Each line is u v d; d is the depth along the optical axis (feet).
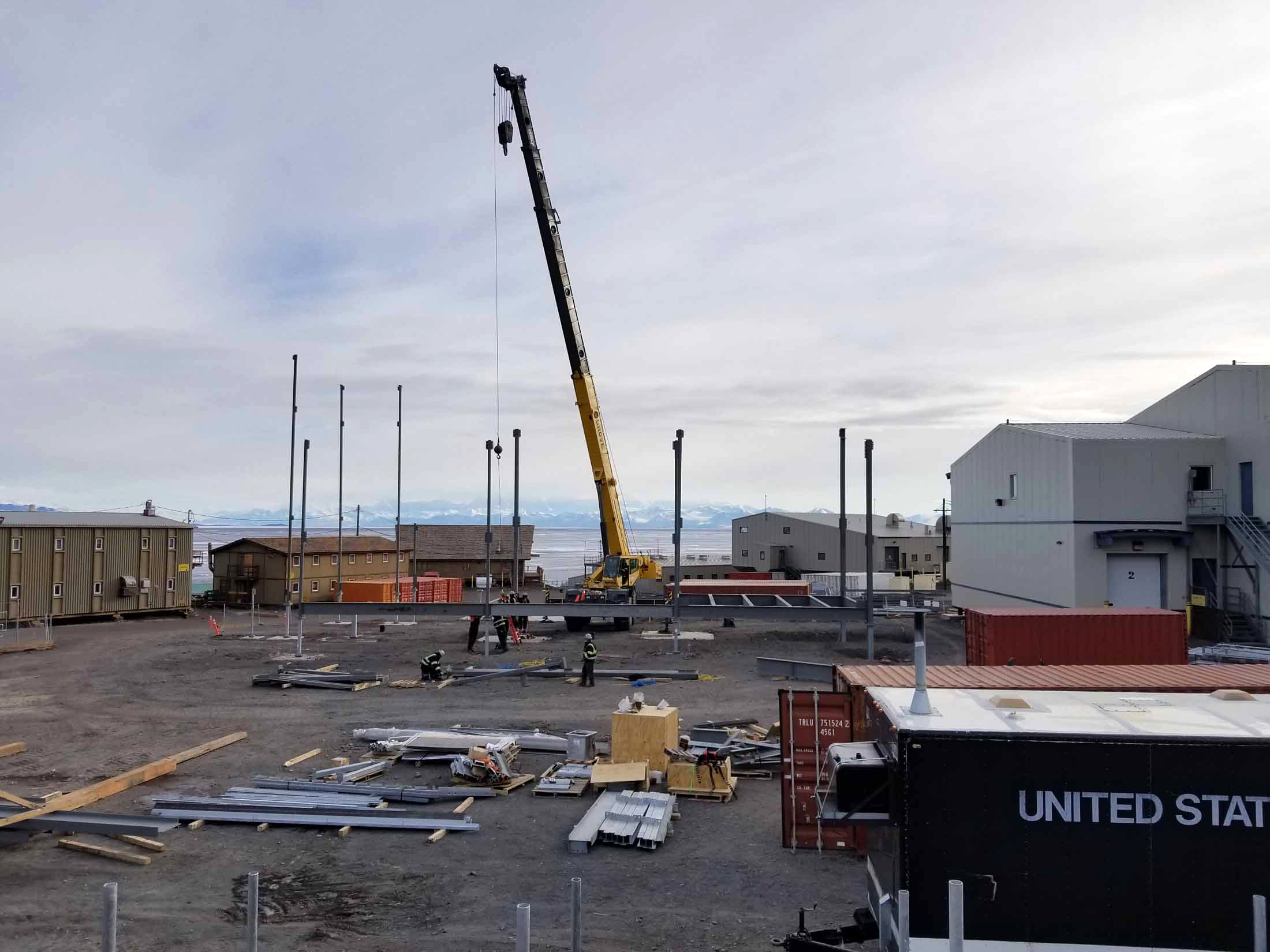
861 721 44.78
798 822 46.73
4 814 48.70
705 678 97.40
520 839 48.24
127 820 47.62
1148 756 25.03
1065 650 83.66
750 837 48.65
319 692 90.84
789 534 250.16
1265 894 24.58
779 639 129.49
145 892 40.63
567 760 63.16
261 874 43.11
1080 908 24.98
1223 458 120.37
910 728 25.99
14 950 34.42
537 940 36.01
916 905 25.39
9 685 94.32
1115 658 83.51
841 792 26.89
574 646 126.00
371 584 185.06
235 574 194.39
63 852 45.80
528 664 105.60
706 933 36.78
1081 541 120.37
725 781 55.42
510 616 128.47
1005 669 49.52
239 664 108.99
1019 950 25.03
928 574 231.50
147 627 151.12
